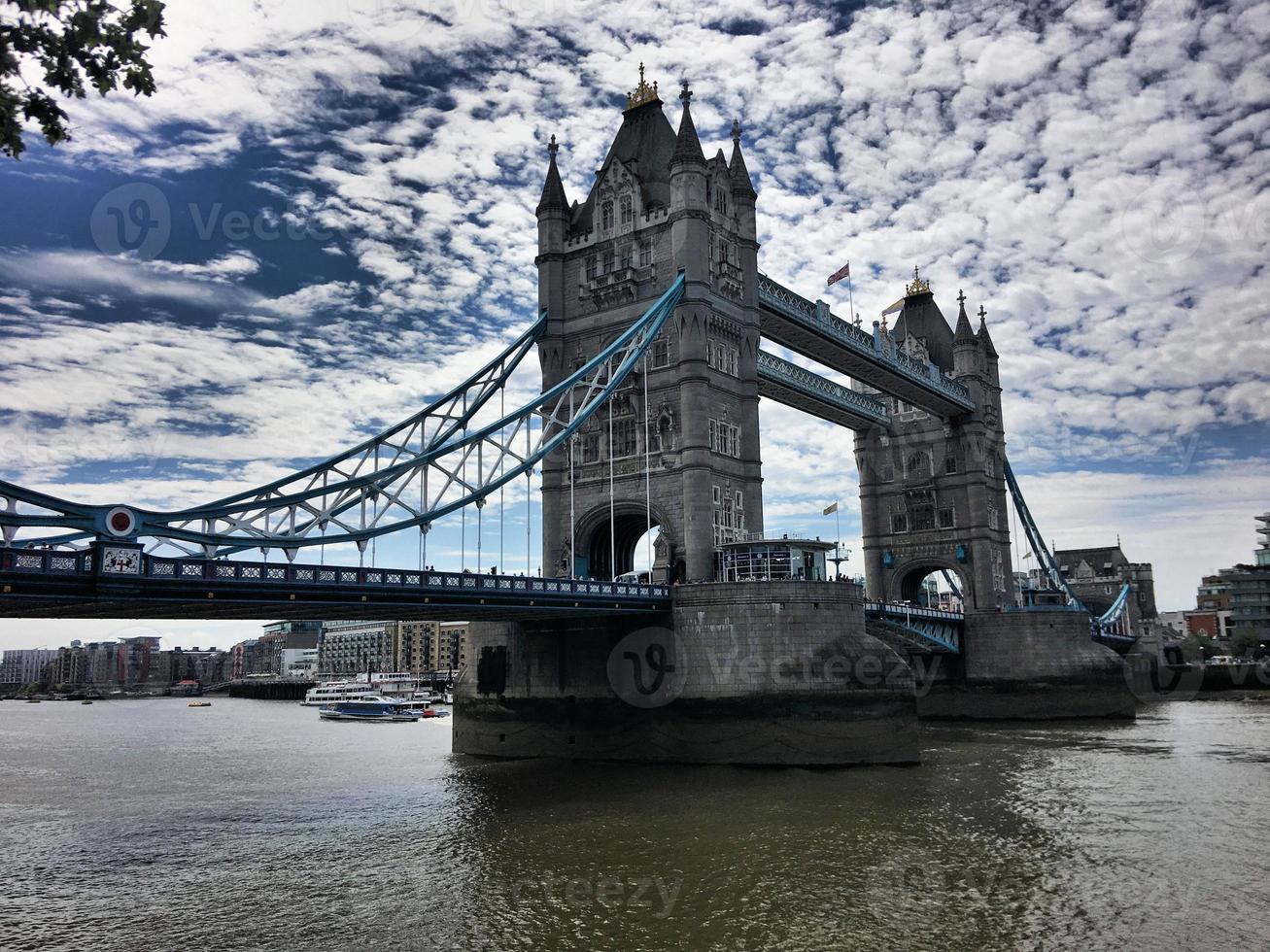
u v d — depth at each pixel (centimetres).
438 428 6041
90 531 3356
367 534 4728
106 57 1539
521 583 4781
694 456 6303
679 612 5653
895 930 2616
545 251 7131
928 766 5456
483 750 6378
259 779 5822
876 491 10875
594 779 5056
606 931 2631
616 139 7394
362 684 17400
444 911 2822
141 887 3144
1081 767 5466
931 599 14275
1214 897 2902
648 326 6341
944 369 10794
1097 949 2475
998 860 3316
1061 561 18475
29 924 2767
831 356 8481
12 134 1507
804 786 4762
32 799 5184
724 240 6962
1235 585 16850
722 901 2859
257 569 3703
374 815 4284
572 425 5834
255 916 2812
